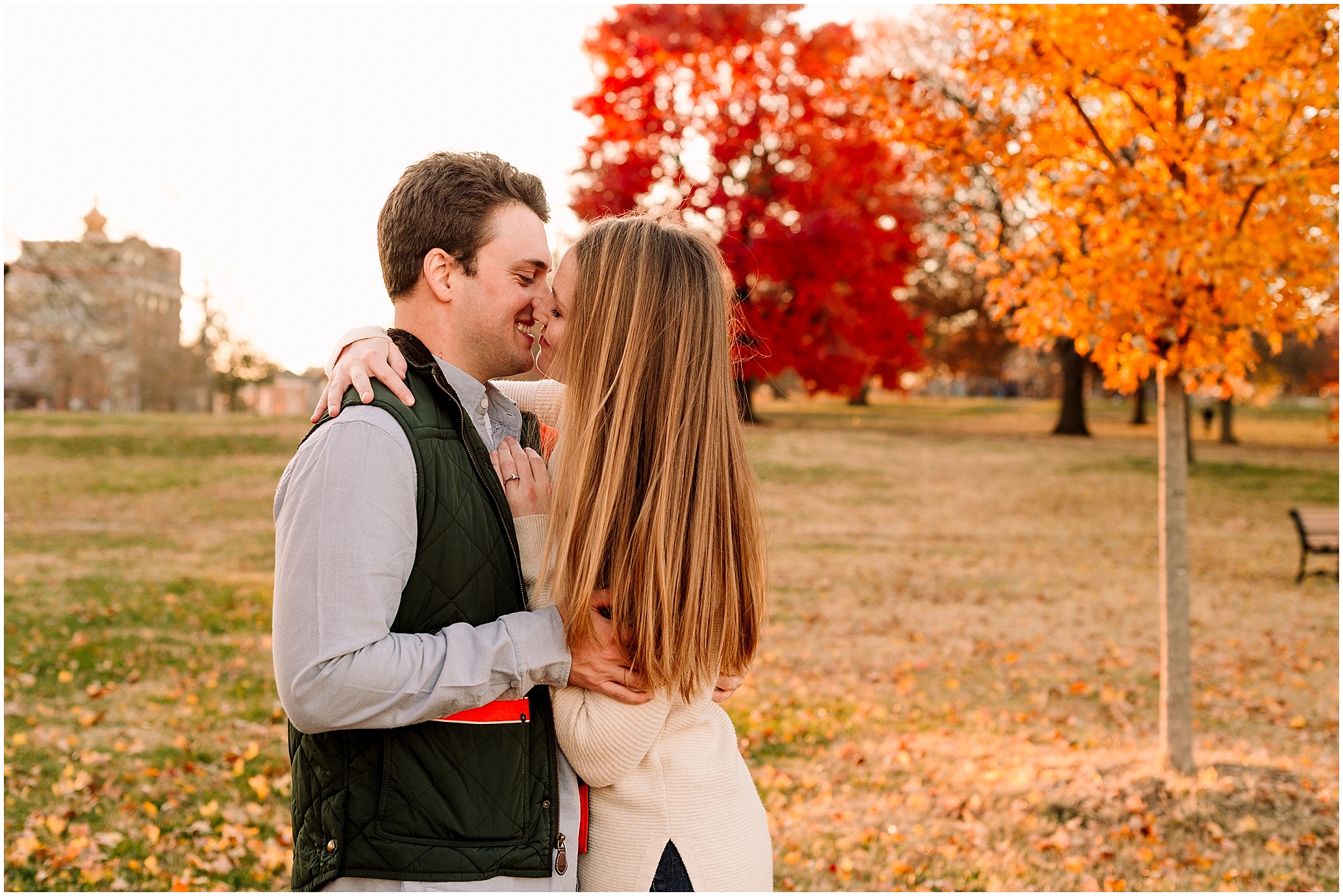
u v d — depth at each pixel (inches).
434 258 69.1
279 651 58.4
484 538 65.1
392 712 58.4
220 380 1414.9
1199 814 176.2
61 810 168.1
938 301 1108.5
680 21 435.5
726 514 69.2
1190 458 916.6
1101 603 399.9
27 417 1004.6
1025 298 192.4
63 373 1380.4
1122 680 287.7
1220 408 1092.5
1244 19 174.6
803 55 431.2
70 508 591.8
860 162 441.1
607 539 67.4
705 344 69.8
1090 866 159.3
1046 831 173.2
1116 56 172.9
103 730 216.4
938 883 152.2
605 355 68.5
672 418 67.6
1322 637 343.6
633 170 425.4
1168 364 181.6
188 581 398.3
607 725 66.9
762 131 439.8
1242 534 575.8
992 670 297.6
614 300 68.9
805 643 327.0
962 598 406.0
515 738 64.5
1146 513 640.4
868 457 858.1
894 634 342.6
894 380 509.7
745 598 71.7
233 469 765.9
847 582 433.7
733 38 431.2
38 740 206.1
